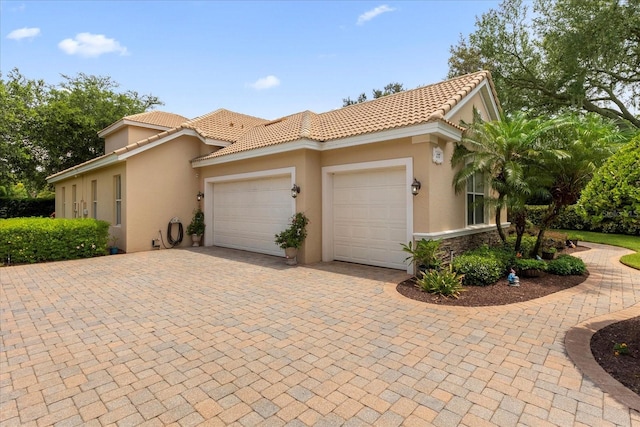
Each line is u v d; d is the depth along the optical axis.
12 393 3.25
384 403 3.05
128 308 5.84
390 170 8.73
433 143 7.92
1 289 7.10
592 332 4.63
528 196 8.49
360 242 9.45
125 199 12.07
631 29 15.98
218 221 13.66
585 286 7.14
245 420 2.83
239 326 5.00
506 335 4.57
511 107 20.44
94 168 13.91
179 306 5.95
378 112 10.30
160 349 4.22
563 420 2.79
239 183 12.58
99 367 3.77
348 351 4.13
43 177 24.66
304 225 9.49
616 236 15.94
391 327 4.90
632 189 3.75
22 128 21.56
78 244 10.77
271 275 8.29
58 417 2.88
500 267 7.52
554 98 19.55
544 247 10.23
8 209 24.19
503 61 20.02
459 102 8.97
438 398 3.12
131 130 15.06
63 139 23.28
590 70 17.80
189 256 11.17
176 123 16.62
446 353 4.05
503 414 2.88
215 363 3.85
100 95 26.19
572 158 8.30
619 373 3.51
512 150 8.52
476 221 10.54
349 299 6.29
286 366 3.77
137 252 12.08
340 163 9.55
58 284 7.50
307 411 2.95
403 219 8.48
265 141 11.41
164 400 3.13
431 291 6.51
